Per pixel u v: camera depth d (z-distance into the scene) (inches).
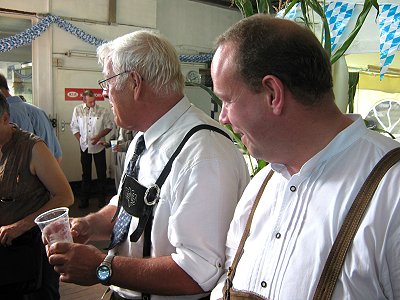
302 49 28.1
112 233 49.9
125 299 48.3
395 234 26.2
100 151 222.5
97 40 256.1
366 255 26.8
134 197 46.2
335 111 31.0
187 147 44.0
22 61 240.2
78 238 51.2
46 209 65.9
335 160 30.7
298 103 29.1
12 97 109.5
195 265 40.4
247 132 31.2
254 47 28.7
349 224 27.9
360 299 27.0
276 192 35.0
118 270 41.5
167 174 44.2
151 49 45.6
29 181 66.6
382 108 160.6
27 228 64.1
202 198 41.3
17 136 67.7
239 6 62.9
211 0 324.2
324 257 28.4
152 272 40.8
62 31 245.6
